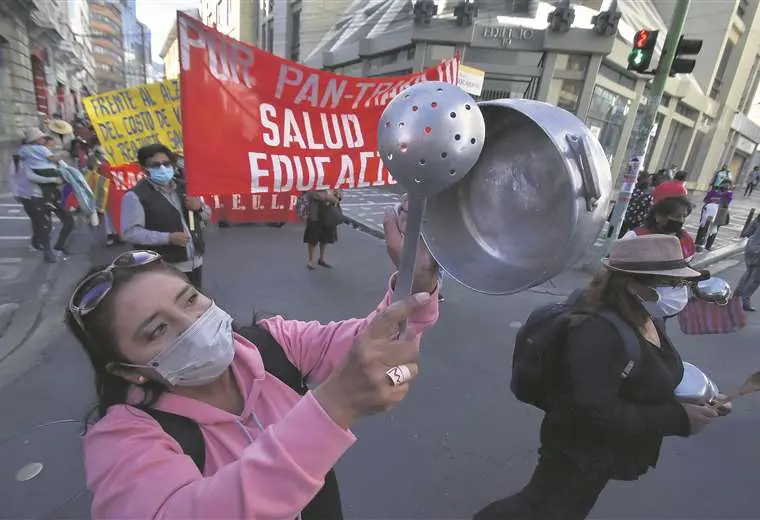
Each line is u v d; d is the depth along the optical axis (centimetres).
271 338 109
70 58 2830
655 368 148
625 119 1394
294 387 105
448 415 302
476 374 358
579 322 153
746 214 1694
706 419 153
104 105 500
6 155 1092
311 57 1962
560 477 165
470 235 71
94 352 85
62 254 598
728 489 251
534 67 1211
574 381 148
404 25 1370
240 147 247
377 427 285
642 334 154
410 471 252
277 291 532
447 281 582
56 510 212
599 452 155
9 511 211
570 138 58
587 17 1238
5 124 1273
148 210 305
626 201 650
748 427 306
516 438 283
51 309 430
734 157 2706
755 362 413
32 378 315
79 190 595
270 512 55
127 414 80
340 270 627
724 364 407
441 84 58
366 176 283
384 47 1412
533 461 264
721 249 946
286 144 259
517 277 63
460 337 425
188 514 57
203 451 82
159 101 514
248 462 56
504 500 180
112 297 81
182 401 85
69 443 251
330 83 263
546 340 161
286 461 54
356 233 891
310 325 114
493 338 428
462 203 73
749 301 554
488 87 1262
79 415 276
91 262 576
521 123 64
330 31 1936
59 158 574
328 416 55
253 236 792
